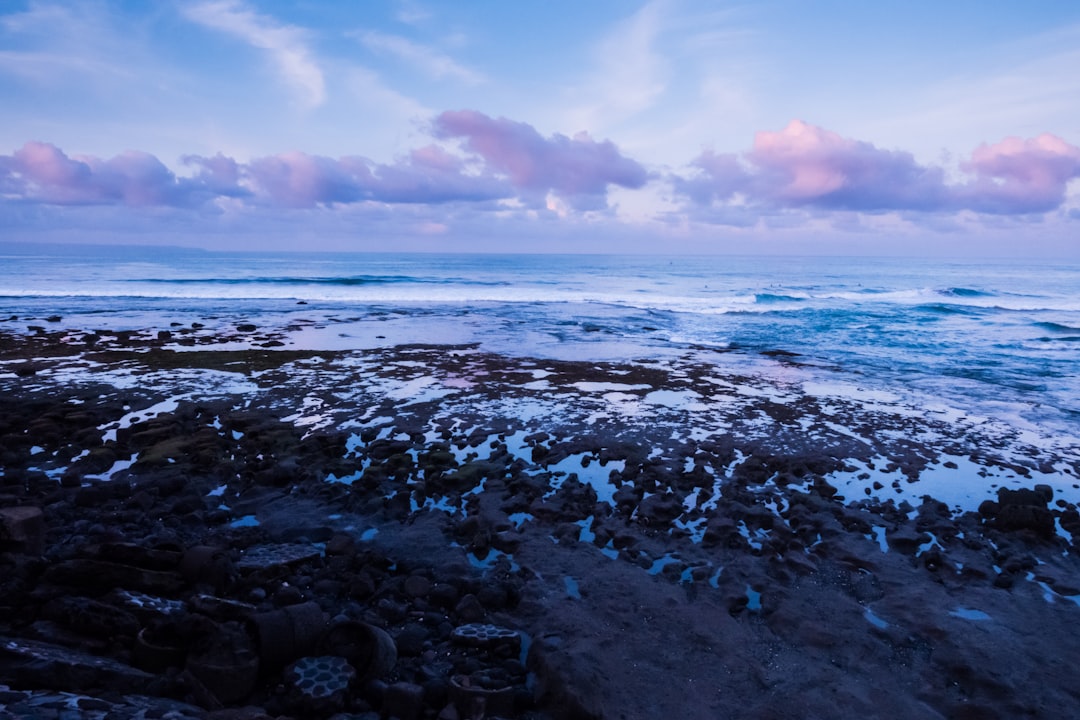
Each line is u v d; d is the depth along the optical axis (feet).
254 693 12.83
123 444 29.04
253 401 37.86
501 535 20.97
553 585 18.12
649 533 21.61
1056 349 67.36
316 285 160.35
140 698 11.79
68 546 18.97
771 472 27.99
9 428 30.94
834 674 14.44
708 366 53.67
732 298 146.51
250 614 13.93
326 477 26.40
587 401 39.47
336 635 13.88
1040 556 20.52
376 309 102.63
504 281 199.21
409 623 15.92
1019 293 173.27
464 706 12.52
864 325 89.71
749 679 14.25
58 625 14.21
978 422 37.14
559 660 14.11
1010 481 27.55
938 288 189.78
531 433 32.55
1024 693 13.82
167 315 88.17
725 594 17.67
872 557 20.07
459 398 39.52
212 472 26.21
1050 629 16.30
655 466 27.71
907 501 25.07
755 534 21.74
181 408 35.68
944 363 58.23
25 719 9.86
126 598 14.93
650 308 115.03
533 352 59.31
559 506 23.31
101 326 73.82
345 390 41.09
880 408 39.83
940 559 19.67
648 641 15.51
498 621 16.39
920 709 13.38
